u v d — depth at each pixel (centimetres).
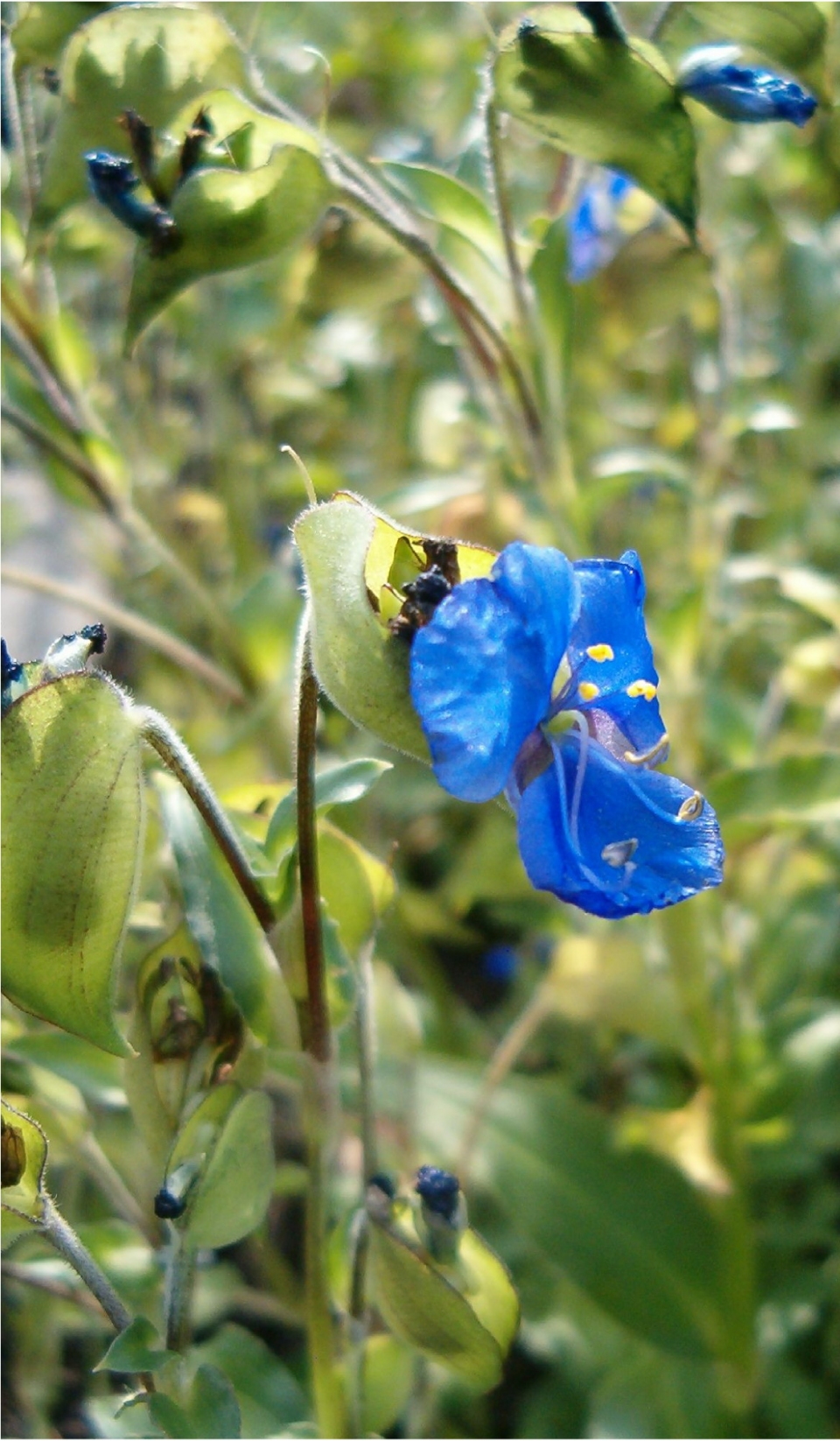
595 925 21
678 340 27
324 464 27
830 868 22
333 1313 16
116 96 15
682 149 15
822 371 29
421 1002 23
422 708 11
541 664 12
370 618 11
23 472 32
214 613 20
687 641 19
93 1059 15
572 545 17
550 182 24
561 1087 20
